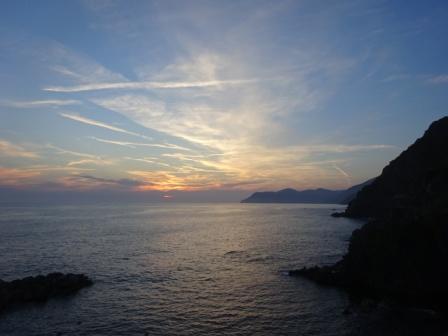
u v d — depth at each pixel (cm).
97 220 15825
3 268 5766
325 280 4781
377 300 4034
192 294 4394
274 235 10000
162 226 13162
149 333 3259
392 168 14450
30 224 13225
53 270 5650
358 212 15638
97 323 3491
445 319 3403
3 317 3606
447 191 5334
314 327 3325
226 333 3238
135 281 5012
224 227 12725
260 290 4519
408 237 4234
